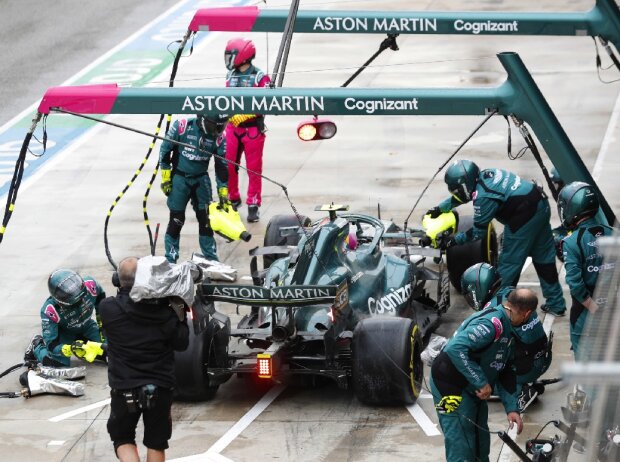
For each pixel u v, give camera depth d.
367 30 35.44
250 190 46.47
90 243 45.41
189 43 75.69
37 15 85.69
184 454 28.42
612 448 14.81
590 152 51.69
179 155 40.16
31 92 67.69
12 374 34.19
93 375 33.69
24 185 53.03
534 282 39.56
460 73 63.50
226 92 28.72
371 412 30.30
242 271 41.81
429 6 75.00
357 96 28.62
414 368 30.31
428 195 48.34
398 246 36.59
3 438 29.88
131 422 25.00
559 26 33.12
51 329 33.06
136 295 24.12
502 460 27.22
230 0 86.56
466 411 24.64
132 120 62.16
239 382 32.78
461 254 37.28
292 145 56.62
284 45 31.48
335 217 32.91
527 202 33.94
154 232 46.44
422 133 57.12
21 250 44.91
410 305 33.72
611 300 13.90
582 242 28.48
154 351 24.56
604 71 63.59
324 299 28.95
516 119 28.84
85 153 57.19
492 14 33.78
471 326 23.94
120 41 77.50
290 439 28.94
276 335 29.30
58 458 28.72
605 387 11.97
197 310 29.53
